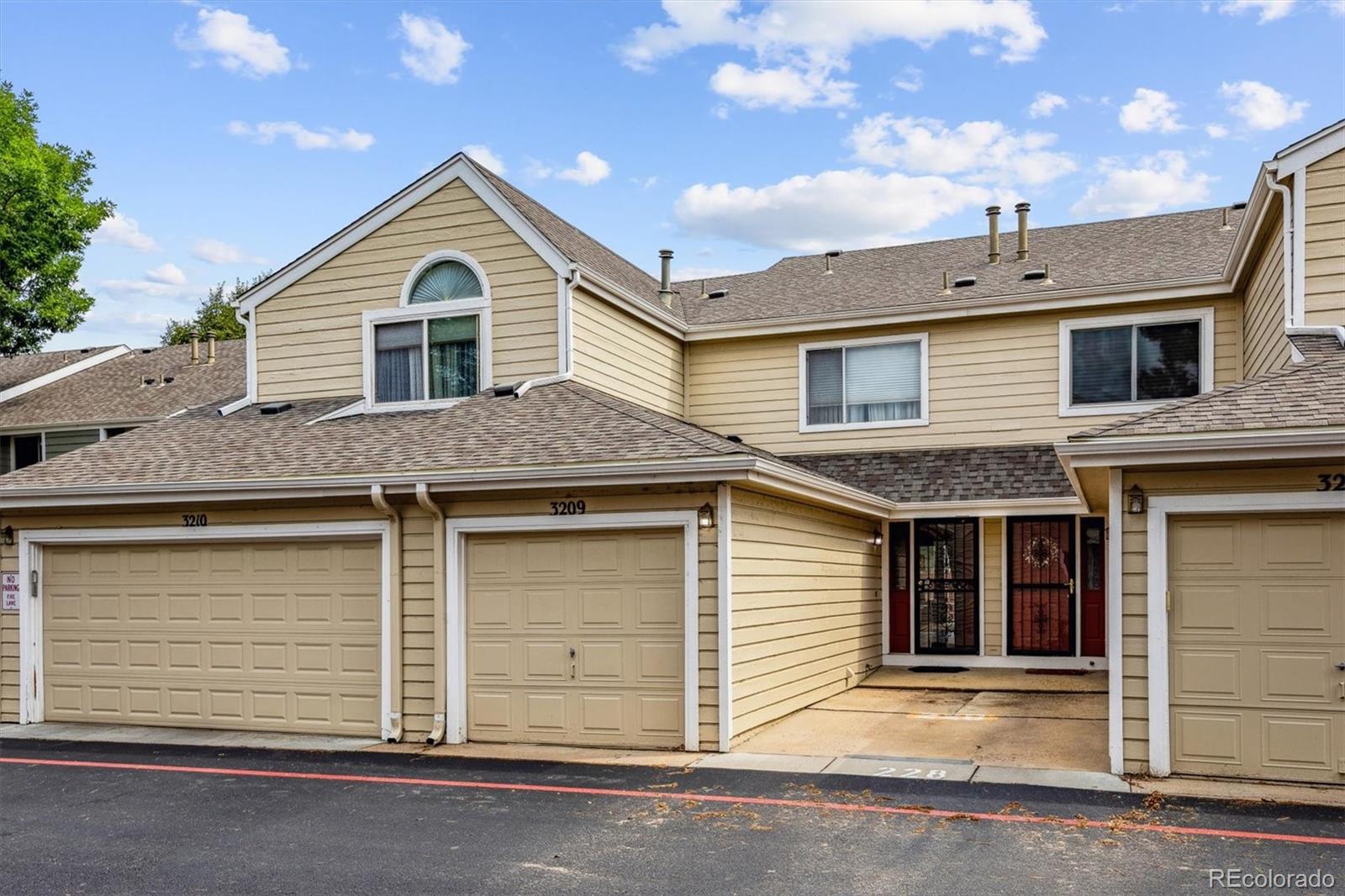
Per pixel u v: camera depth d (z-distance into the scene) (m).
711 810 7.96
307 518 11.66
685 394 18.33
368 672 11.46
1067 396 16.09
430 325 14.59
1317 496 8.27
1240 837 7.04
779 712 11.77
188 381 25.28
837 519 14.42
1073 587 15.80
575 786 8.86
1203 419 8.53
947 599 16.53
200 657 12.14
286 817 8.06
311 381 15.12
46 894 6.34
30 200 27.56
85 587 12.68
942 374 16.83
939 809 7.87
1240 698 8.55
